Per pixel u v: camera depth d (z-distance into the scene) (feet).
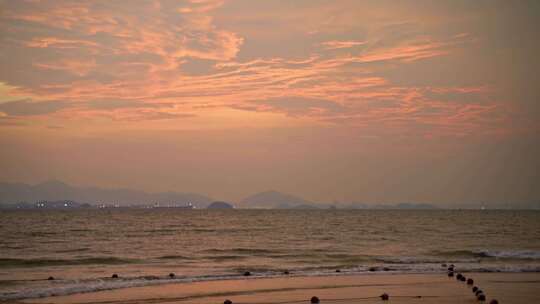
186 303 67.67
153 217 494.59
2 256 135.13
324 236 226.99
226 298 71.92
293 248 164.86
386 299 71.41
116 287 82.33
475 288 78.13
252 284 86.79
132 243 182.80
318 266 116.78
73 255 138.21
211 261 127.85
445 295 75.05
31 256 135.13
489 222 390.21
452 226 323.98
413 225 338.95
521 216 576.61
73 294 75.15
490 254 141.28
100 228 281.95
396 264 120.26
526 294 75.72
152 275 98.43
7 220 380.17
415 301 69.77
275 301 69.51
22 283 85.05
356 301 69.82
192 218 474.49
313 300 68.95
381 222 391.86
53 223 337.93
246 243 186.19
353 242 191.83
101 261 125.59
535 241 195.00
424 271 106.11
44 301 69.05
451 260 129.18
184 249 159.94
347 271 105.70
